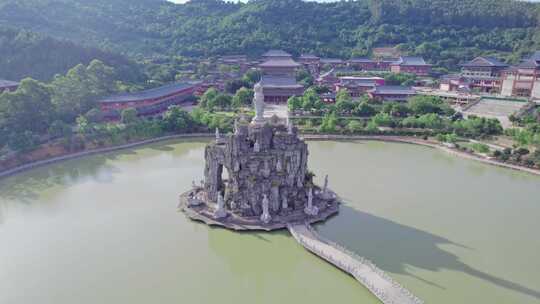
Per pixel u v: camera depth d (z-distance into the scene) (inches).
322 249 2272.4
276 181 2714.1
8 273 2118.6
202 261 2268.7
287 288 2039.9
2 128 4057.6
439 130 5334.6
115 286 2017.7
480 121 5167.3
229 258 2305.6
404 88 7229.3
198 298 1940.2
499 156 4276.6
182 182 3538.4
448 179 3747.5
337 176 3767.2
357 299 1945.1
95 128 4667.8
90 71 5930.1
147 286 2025.1
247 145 2714.1
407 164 4215.1
